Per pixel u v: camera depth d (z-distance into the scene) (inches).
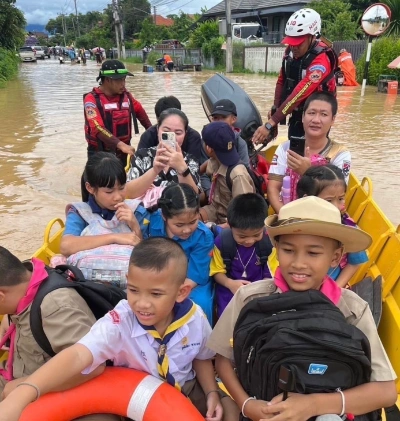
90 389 79.9
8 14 1405.0
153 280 76.1
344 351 66.9
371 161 354.9
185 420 76.2
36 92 866.1
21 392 69.7
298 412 68.7
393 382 73.9
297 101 190.4
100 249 112.3
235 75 1211.2
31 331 84.8
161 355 82.6
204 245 122.2
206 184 180.4
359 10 1387.8
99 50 2279.8
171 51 1739.7
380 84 780.6
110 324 80.7
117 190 120.7
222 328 84.8
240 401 78.7
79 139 443.8
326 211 74.1
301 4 1504.7
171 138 145.2
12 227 239.3
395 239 125.3
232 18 1795.0
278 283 78.0
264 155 225.8
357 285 120.6
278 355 68.7
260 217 115.6
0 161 365.4
